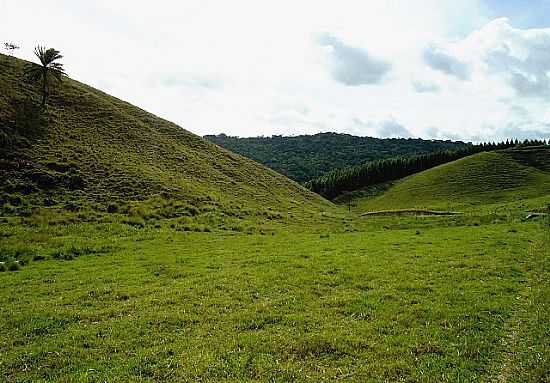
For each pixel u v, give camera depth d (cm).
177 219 4147
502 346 1251
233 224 4234
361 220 5809
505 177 14012
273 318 1484
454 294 1711
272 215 5006
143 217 4100
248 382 1059
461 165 16112
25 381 1103
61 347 1300
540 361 1136
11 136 5044
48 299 1792
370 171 18775
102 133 6216
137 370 1137
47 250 2794
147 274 2181
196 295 1762
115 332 1394
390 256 2498
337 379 1081
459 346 1239
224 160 7281
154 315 1534
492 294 1727
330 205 7450
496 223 4575
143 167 5422
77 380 1091
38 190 4281
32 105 6050
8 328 1466
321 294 1762
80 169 4878
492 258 2400
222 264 2361
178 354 1222
